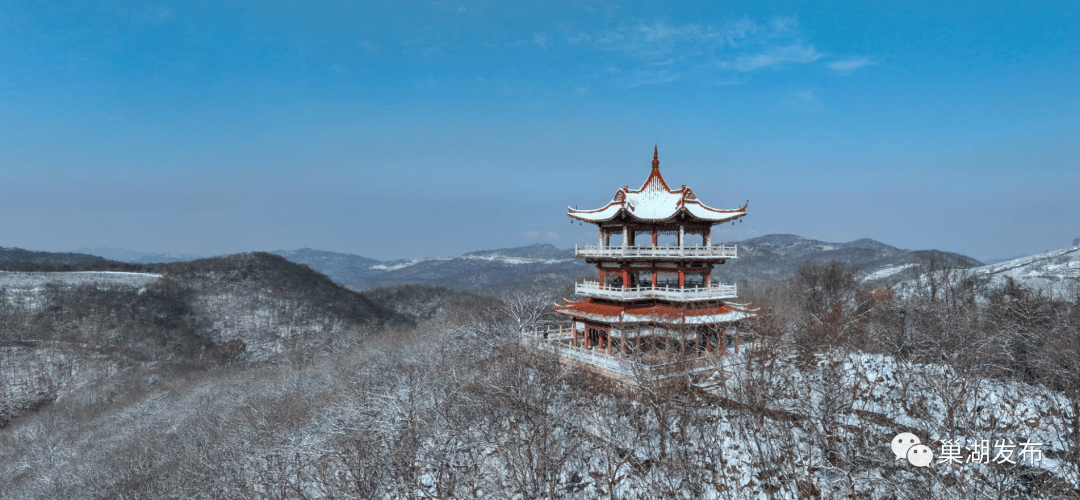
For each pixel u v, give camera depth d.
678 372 49.78
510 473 41.22
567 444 43.09
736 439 42.97
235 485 48.38
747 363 50.62
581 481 40.41
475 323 88.88
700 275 61.16
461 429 49.06
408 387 57.69
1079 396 40.56
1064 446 38.31
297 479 46.50
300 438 55.03
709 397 49.31
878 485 36.25
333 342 135.25
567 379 54.09
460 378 58.09
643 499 37.91
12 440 82.19
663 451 41.16
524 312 91.75
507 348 64.00
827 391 46.03
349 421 55.00
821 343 61.66
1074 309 67.81
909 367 52.88
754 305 87.00
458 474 43.59
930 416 44.72
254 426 61.53
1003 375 54.09
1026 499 34.59
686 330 55.91
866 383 51.28
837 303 82.56
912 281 107.38
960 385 47.69
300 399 71.88
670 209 57.88
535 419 45.06
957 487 33.75
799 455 40.41
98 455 68.94
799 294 102.06
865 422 43.81
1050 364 50.84
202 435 65.25
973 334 60.00
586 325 62.06
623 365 52.06
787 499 36.53
